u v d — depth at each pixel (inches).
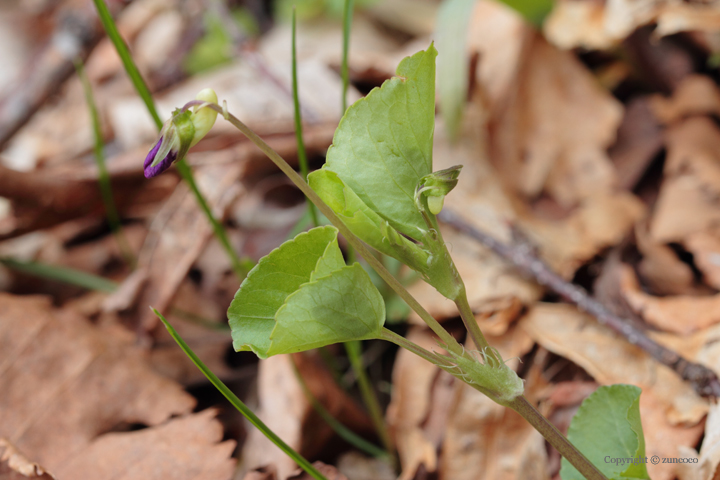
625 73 18.8
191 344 15.2
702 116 17.2
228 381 14.6
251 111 18.7
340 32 24.1
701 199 15.4
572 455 10.1
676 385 12.2
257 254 16.9
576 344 12.8
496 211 16.1
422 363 13.2
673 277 14.3
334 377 13.7
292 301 9.8
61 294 17.2
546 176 17.6
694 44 18.0
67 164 20.4
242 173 16.8
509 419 12.5
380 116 10.0
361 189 10.1
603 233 15.6
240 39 19.9
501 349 13.1
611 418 10.8
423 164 10.1
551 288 13.2
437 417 12.9
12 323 13.1
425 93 10.0
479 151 17.1
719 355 12.4
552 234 15.7
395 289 10.0
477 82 18.5
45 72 20.3
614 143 17.9
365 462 13.1
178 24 26.5
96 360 13.0
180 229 16.2
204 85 20.5
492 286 14.1
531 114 18.3
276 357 13.0
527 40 19.0
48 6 29.5
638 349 12.5
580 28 18.3
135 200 18.1
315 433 12.9
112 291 15.7
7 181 15.6
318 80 19.6
